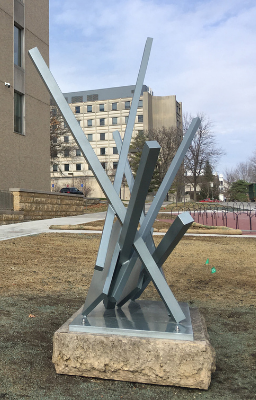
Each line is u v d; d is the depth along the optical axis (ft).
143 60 12.08
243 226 63.26
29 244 34.35
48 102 79.00
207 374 8.92
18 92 68.80
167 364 9.04
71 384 9.29
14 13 66.69
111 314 10.57
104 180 10.27
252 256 30.01
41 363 10.42
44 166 77.36
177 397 8.76
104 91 254.27
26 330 12.78
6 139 63.98
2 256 27.30
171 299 9.87
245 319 14.43
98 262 9.46
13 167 65.98
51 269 23.45
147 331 9.28
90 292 10.04
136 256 10.51
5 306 15.39
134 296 12.16
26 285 19.17
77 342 9.47
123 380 9.37
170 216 79.97
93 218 70.49
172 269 24.40
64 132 146.82
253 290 19.06
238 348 11.65
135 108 11.89
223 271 23.94
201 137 179.93
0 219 55.06
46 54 78.43
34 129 73.56
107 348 9.33
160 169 171.12
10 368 10.04
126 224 9.66
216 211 103.71
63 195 77.46
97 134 246.27
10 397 8.66
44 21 77.82
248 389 9.19
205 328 10.23
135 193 8.87
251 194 180.96
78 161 243.60
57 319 14.05
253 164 288.71
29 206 63.87
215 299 17.37
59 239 38.88
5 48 63.77
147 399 8.64
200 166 183.52
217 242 38.93
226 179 349.00
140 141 180.24
